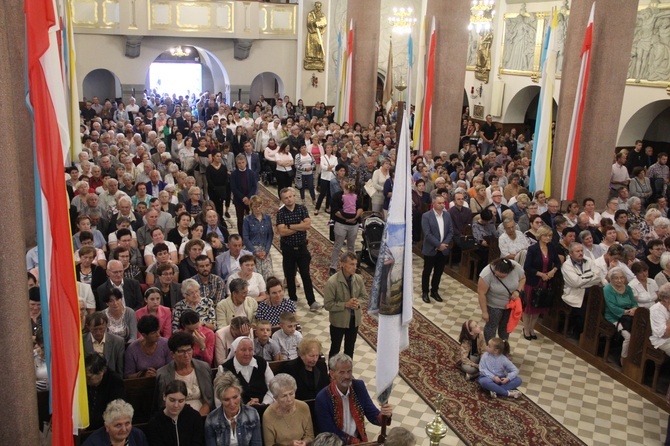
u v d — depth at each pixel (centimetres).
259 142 1786
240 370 586
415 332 921
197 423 518
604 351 839
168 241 880
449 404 738
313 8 2583
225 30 2456
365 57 1970
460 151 1769
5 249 429
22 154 757
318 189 1634
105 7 2295
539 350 883
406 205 486
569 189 1186
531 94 2256
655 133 1902
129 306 732
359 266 1147
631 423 710
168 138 1758
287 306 735
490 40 2336
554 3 2008
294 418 534
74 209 944
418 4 2669
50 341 454
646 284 827
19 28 721
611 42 1127
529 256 879
